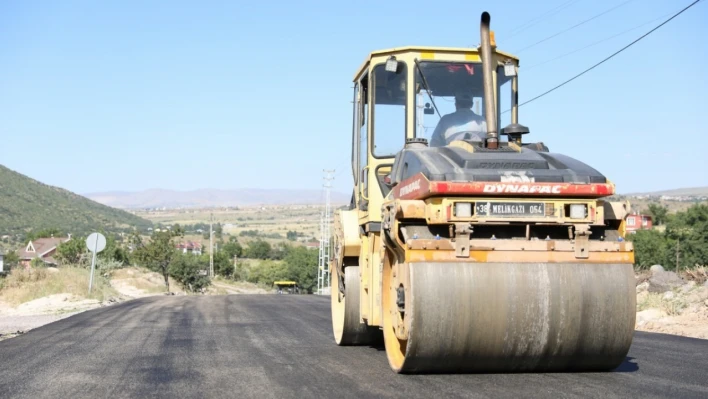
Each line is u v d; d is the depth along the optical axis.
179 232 62.12
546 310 6.62
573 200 6.85
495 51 9.02
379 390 6.48
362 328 9.87
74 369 8.09
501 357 6.74
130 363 8.49
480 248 6.67
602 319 6.70
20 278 25.72
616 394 6.14
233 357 8.91
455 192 6.62
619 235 7.09
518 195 6.75
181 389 6.86
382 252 7.74
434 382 6.75
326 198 65.25
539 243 6.76
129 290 41.91
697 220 46.84
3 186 179.00
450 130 8.71
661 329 12.20
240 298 26.78
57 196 199.12
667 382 6.69
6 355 9.27
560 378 6.88
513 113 9.05
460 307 6.53
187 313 16.80
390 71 8.86
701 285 15.45
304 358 8.79
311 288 95.31
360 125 9.53
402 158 7.82
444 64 8.91
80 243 62.56
